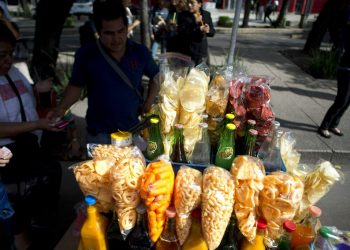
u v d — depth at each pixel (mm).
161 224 1241
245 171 1223
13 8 20984
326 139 4000
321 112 4840
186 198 1176
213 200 1150
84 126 4160
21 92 2016
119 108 2219
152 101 2322
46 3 4438
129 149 1456
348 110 4934
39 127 1898
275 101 5207
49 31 4617
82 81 2215
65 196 2932
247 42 11602
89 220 1313
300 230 1396
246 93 1576
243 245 1344
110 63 2119
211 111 1595
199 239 1280
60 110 2092
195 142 1523
